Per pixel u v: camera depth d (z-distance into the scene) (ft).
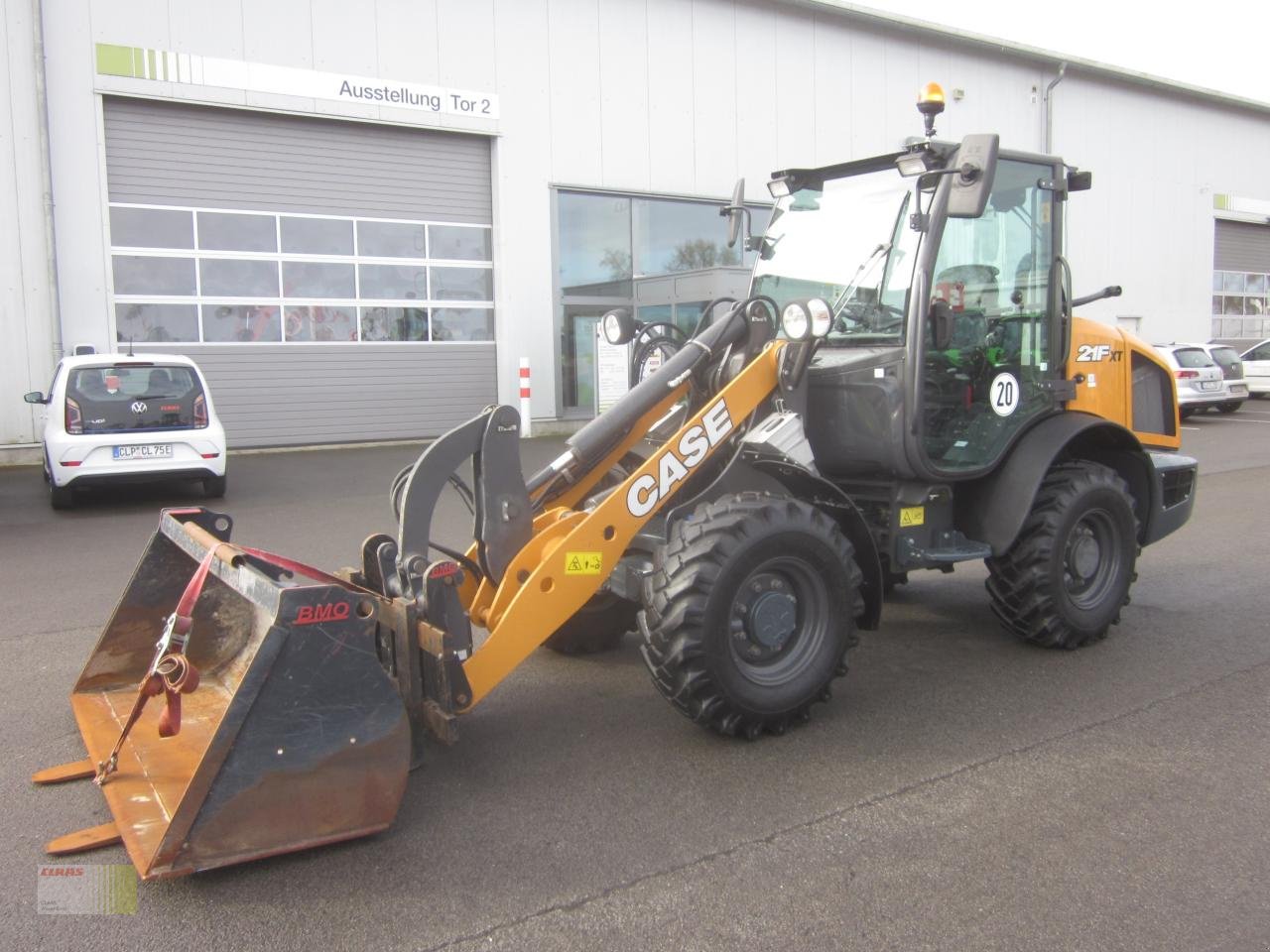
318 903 9.70
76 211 42.22
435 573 11.88
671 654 12.83
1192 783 12.29
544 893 9.89
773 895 9.86
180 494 35.50
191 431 32.60
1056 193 17.44
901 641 18.28
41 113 40.78
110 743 12.26
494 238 52.44
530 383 53.16
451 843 10.87
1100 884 10.05
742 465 14.80
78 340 42.63
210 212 45.29
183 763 11.60
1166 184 82.69
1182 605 20.57
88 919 9.43
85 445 31.30
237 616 13.67
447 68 49.62
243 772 9.91
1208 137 85.35
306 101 46.21
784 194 17.78
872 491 16.46
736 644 13.37
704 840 10.94
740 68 58.44
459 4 49.57
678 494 15.25
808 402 16.19
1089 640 17.78
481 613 13.38
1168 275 84.07
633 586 14.33
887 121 64.59
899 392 15.15
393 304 50.19
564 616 12.94
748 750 13.37
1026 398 17.17
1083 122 76.02
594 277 55.72
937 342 15.26
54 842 10.63
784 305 17.17
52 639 18.53
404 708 10.79
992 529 16.74
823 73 61.52
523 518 13.21
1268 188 91.66
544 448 47.34
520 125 51.93
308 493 35.47
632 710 14.80
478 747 13.50
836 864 10.44
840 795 12.01
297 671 10.19
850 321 16.22
